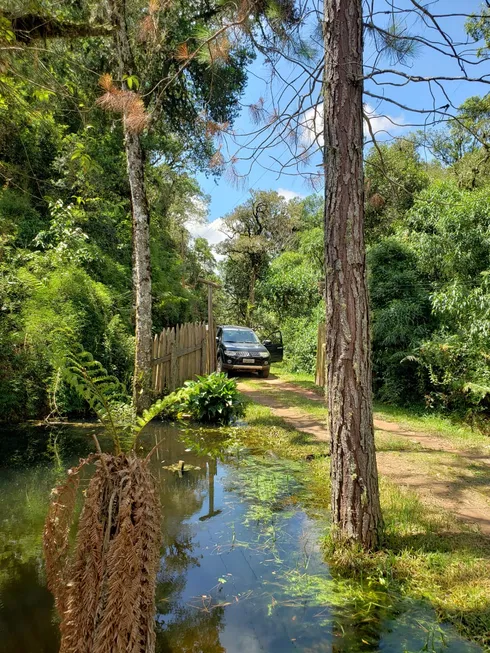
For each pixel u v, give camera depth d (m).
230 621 2.77
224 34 4.50
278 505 4.59
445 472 5.48
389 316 9.98
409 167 13.70
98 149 13.73
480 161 11.82
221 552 3.62
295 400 10.30
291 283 20.25
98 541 1.77
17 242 10.81
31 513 4.30
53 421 7.83
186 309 18.56
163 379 9.37
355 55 3.57
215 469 5.69
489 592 2.99
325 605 2.92
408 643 2.56
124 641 1.68
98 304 9.44
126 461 1.97
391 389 9.94
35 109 6.10
